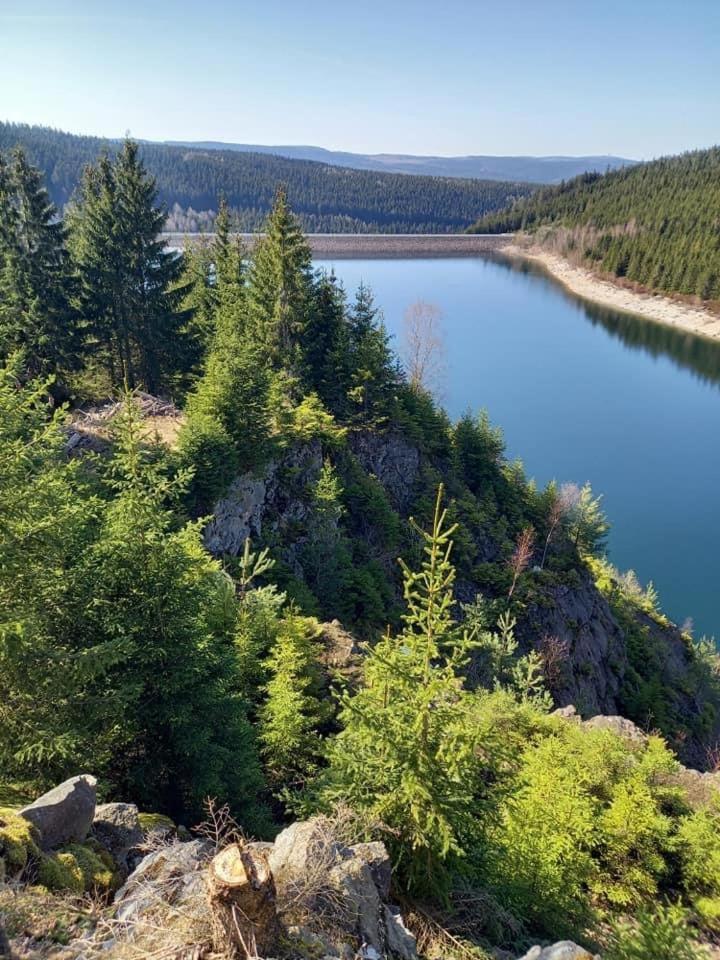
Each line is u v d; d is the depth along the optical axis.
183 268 47.47
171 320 46.84
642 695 48.34
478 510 52.44
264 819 12.76
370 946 6.92
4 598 10.89
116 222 43.53
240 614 18.05
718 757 43.59
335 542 36.91
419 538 46.50
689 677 53.84
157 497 13.41
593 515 63.53
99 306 44.38
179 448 29.58
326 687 19.34
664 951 9.53
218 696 12.93
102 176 43.25
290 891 7.10
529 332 144.00
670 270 167.25
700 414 99.94
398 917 8.20
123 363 46.38
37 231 40.00
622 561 64.75
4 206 39.06
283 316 47.44
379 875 8.75
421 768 9.49
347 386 49.59
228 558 30.48
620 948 9.83
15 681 10.41
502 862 11.24
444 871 9.70
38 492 11.09
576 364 123.19
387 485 49.75
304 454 40.25
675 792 16.19
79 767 11.09
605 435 91.56
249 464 34.38
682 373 120.31
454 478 55.31
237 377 33.72
